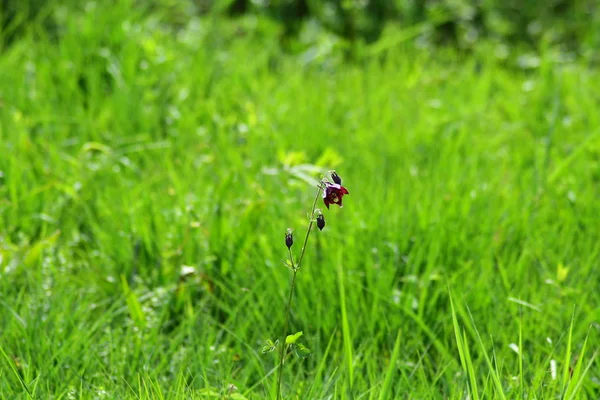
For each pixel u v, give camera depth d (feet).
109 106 27.94
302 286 17.99
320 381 15.34
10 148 24.16
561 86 31.42
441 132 27.61
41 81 29.48
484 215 21.08
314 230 19.88
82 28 31.78
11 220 21.13
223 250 19.42
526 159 25.94
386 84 32.40
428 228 19.85
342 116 29.66
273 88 32.17
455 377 15.51
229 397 14.03
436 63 38.83
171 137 26.78
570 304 17.62
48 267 18.90
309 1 41.06
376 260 19.22
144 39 31.76
